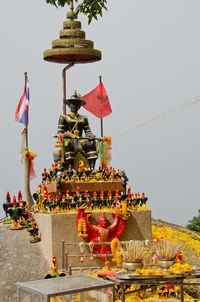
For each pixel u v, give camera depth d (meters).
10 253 20.28
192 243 23.53
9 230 23.20
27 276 18.52
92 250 20.02
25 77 27.17
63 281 13.05
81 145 24.44
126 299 17.02
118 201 21.12
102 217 20.55
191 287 18.83
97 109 26.42
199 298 18.53
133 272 15.11
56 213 20.27
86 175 22.77
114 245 19.92
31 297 12.34
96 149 24.47
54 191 22.22
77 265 20.02
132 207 21.91
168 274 14.81
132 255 15.23
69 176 22.47
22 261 19.66
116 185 22.70
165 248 15.46
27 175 27.30
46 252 20.61
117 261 19.48
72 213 20.31
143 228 21.45
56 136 24.16
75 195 21.30
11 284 17.97
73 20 25.58
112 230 20.73
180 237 23.98
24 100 27.34
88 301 12.66
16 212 23.45
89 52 24.89
